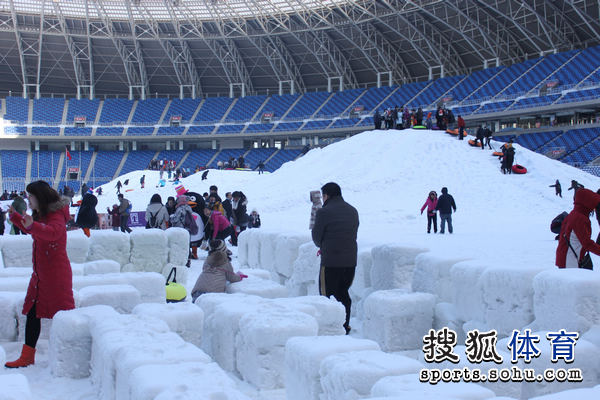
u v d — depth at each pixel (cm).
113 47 6769
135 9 6216
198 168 5906
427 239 1667
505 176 3098
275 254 1153
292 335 532
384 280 841
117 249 1159
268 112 6994
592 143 4600
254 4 5897
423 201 2825
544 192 2839
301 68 7075
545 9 5003
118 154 6938
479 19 5478
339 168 3444
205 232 1631
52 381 565
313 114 6781
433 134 3759
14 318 693
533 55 5891
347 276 747
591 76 4941
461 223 2350
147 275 842
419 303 671
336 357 417
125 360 430
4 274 855
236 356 587
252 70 7162
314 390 436
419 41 6097
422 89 6356
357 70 6950
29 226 582
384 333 661
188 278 1277
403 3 5459
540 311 535
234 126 6969
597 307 498
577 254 668
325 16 5916
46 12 6194
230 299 679
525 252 1279
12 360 627
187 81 7312
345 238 744
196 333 629
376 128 4156
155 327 546
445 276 722
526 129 5241
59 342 574
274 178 3697
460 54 6272
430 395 321
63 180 6406
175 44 6756
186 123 7031
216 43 6706
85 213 1426
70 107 7000
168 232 1227
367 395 380
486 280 609
